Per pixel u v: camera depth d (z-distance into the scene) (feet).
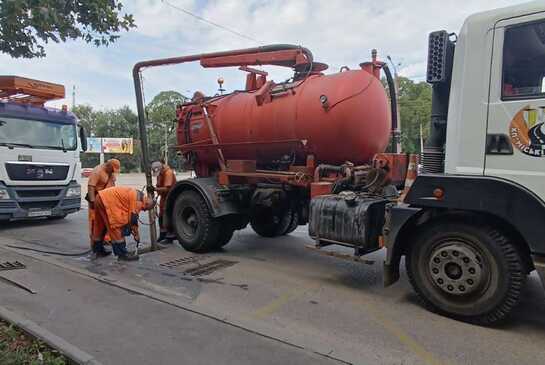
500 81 11.87
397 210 13.87
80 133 35.35
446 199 12.66
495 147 11.96
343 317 13.28
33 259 19.92
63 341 10.47
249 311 13.73
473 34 12.34
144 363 10.00
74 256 21.18
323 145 19.21
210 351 10.66
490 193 11.92
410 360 10.50
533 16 11.39
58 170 32.76
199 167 26.35
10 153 29.81
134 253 20.80
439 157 13.82
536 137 11.28
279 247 24.02
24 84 30.99
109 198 19.85
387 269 14.34
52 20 10.12
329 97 18.58
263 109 20.94
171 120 30.55
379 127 19.31
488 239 12.19
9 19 9.95
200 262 20.20
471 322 12.82
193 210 22.33
